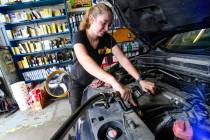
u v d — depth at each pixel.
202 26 0.89
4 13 3.39
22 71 3.60
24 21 3.28
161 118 0.65
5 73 3.20
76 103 1.34
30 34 3.37
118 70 1.28
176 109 0.66
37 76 3.60
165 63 1.07
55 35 3.57
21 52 3.43
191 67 0.86
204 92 0.72
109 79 0.84
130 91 0.83
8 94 3.29
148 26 1.06
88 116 0.77
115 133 0.58
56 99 3.20
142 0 0.84
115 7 1.03
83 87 1.37
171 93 0.79
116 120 0.65
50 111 2.79
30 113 2.83
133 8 0.95
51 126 2.33
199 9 0.72
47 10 3.24
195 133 0.51
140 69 1.20
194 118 0.57
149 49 1.36
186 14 0.79
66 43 3.44
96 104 0.79
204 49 0.94
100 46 1.16
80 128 0.79
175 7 0.78
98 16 0.91
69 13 3.35
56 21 3.56
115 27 2.95
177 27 0.96
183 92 0.77
